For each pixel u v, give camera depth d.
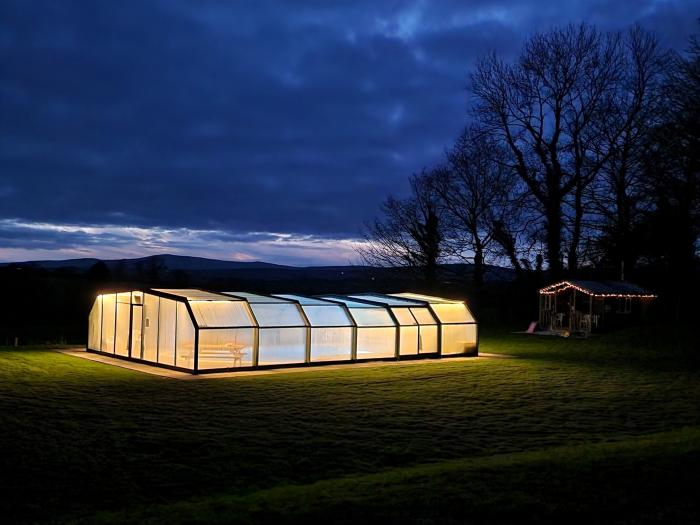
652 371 28.12
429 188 59.28
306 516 8.76
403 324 31.55
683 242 46.47
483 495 9.45
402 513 8.77
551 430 16.45
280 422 16.84
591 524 8.35
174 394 20.70
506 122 55.16
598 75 52.34
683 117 39.03
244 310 27.42
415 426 16.66
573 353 35.31
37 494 10.83
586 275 56.62
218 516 8.95
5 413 16.83
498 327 51.97
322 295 34.28
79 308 55.69
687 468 10.62
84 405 18.31
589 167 53.56
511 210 56.47
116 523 9.00
